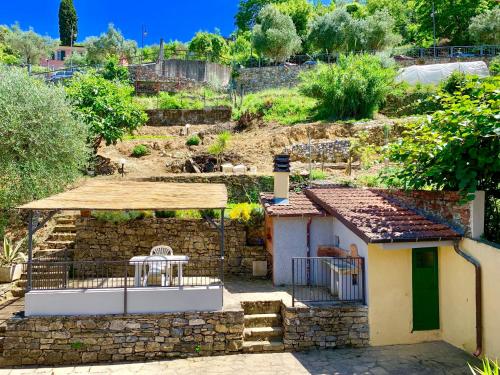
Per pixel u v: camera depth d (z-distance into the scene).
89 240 13.42
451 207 9.79
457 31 44.84
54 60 58.16
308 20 53.44
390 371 8.45
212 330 9.62
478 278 8.80
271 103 28.91
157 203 10.02
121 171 19.83
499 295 8.34
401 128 23.19
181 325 9.56
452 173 9.74
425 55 40.09
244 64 43.31
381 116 26.05
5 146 13.79
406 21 54.62
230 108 28.80
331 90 25.81
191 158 21.53
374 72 25.94
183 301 9.70
